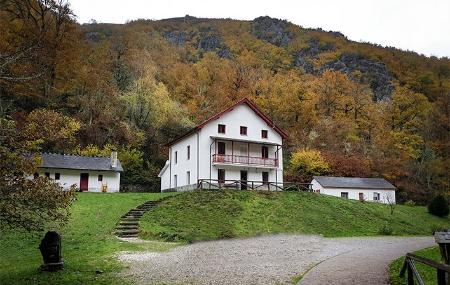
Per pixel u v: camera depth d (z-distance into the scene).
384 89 107.25
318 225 30.64
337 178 56.44
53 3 47.50
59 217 13.47
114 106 65.12
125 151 57.19
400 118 82.81
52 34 47.16
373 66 117.00
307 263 15.17
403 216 39.72
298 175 61.94
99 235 21.50
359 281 11.45
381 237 28.42
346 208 37.12
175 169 48.31
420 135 77.69
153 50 95.88
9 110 38.53
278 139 47.41
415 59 121.62
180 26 139.88
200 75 85.38
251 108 46.28
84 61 61.50
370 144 75.50
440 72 114.19
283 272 13.24
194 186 42.19
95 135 58.94
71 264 14.38
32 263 15.10
